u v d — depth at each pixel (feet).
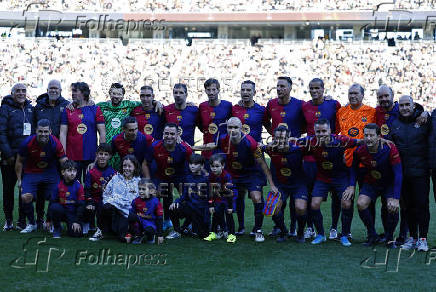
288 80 23.63
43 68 93.09
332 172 21.48
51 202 21.36
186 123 24.43
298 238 21.44
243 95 23.86
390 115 22.03
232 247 20.16
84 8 97.50
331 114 23.52
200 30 101.19
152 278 15.85
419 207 20.13
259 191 21.95
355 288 15.16
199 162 21.57
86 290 14.58
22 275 15.87
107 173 21.86
